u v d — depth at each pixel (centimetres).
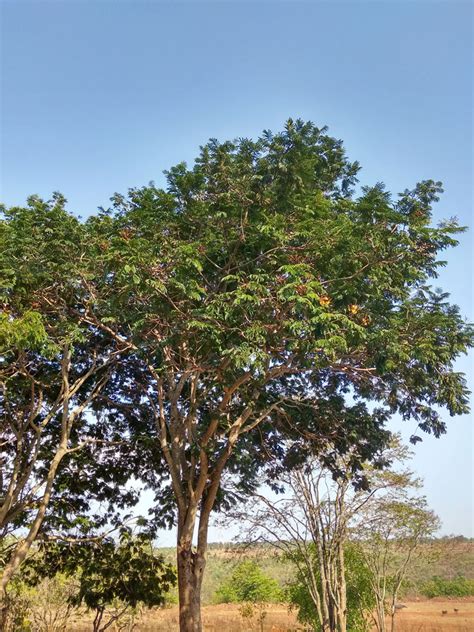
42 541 1820
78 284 1298
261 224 1181
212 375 1467
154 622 3284
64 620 1962
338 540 2006
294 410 1648
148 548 1975
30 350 1527
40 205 1230
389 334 1138
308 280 1082
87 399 1577
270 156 1220
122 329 1502
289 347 1134
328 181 1375
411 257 1170
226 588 5744
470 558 6569
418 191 1201
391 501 2202
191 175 1231
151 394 1759
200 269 1120
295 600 2523
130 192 1302
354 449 1767
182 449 1567
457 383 1327
